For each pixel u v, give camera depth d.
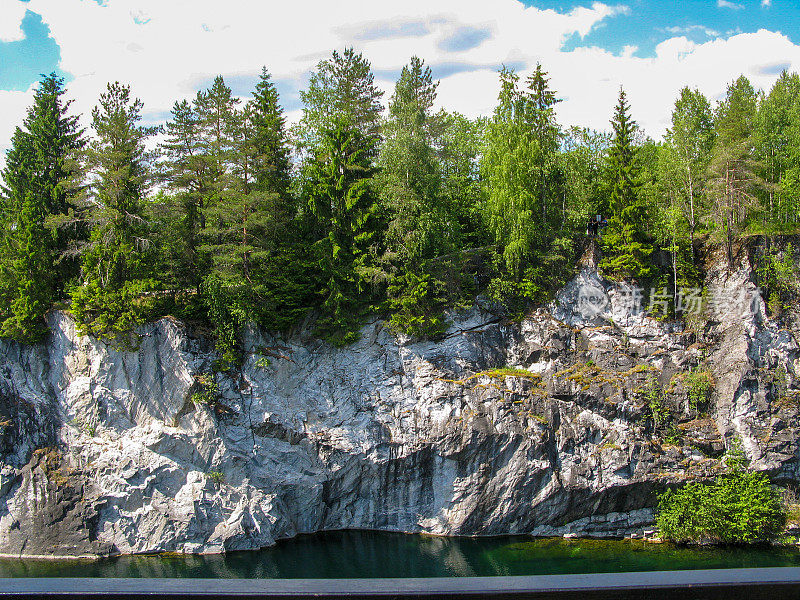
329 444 60.41
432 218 61.72
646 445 58.62
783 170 73.25
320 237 65.00
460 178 70.75
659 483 57.66
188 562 53.72
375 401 61.38
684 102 80.19
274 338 63.16
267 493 58.41
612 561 51.81
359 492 61.44
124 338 59.28
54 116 68.31
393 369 62.09
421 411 60.25
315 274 63.97
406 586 4.95
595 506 58.03
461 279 63.56
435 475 59.88
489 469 58.41
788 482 59.00
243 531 56.19
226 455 58.16
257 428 59.75
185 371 59.25
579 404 60.03
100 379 59.44
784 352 63.16
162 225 65.38
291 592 4.93
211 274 60.09
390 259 61.75
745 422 59.81
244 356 61.50
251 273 62.34
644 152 79.88
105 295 58.75
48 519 57.19
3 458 59.41
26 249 60.81
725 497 55.84
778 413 60.28
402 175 62.12
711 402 61.19
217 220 61.81
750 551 53.91
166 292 63.06
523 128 65.44
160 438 57.94
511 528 58.28
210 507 56.75
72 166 59.97
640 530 57.75
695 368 62.59
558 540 57.03
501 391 59.41
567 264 64.88
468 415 58.91
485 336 62.94
